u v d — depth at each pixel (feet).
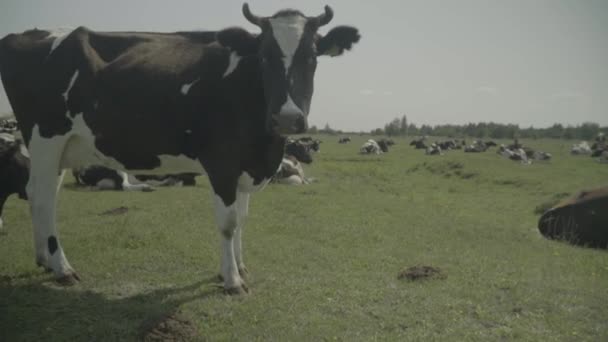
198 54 19.83
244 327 15.89
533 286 20.53
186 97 18.83
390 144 198.08
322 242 27.94
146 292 18.94
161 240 26.32
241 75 18.66
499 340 15.42
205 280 20.56
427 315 17.21
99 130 19.70
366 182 63.00
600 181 59.16
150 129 19.22
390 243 27.94
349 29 19.22
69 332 15.16
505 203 45.96
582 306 18.44
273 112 16.97
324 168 82.02
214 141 18.62
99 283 19.90
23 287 18.90
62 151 20.39
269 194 46.80
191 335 14.90
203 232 28.78
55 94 19.70
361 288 19.69
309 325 16.12
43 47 20.30
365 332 15.81
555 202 40.55
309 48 17.72
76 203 38.63
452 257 25.20
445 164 78.79
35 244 20.35
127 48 20.43
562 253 26.68
